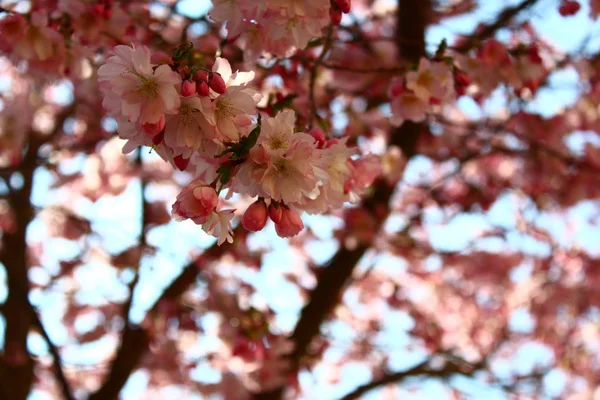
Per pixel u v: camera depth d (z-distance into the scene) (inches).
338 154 74.1
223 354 193.3
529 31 175.2
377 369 308.2
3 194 202.7
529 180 225.5
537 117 203.3
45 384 272.1
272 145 60.9
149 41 129.1
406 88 101.4
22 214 196.4
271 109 87.4
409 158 200.4
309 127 88.0
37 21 96.3
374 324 326.3
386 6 231.3
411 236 270.8
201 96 58.5
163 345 215.5
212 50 117.0
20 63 100.3
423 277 326.0
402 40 119.4
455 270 314.3
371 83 173.5
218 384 200.1
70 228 257.0
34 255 285.9
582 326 309.6
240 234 215.2
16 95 221.0
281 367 190.9
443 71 100.3
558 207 249.1
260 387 197.3
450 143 216.4
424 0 172.9
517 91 119.2
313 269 293.9
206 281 227.3
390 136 202.8
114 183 236.5
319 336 234.7
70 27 103.2
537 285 312.2
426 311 328.8
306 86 116.0
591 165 203.6
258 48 87.9
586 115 208.7
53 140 225.3
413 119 103.4
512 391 253.3
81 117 225.9
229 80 61.7
